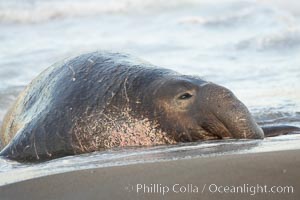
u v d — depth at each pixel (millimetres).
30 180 21047
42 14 77625
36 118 28234
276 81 40812
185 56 51719
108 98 26953
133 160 22750
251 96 36875
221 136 25797
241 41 54781
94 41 61844
